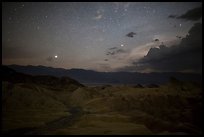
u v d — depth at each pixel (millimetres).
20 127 88562
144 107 133375
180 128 84438
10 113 119438
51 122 102312
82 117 111875
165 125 88438
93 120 99938
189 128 84562
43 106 151625
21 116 112188
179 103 139000
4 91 154500
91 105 157000
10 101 144750
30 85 199875
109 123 92438
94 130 78188
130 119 99812
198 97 150625
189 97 152125
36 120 104250
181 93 184000
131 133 72062
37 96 163500
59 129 85312
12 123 94812
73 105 179750
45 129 86625
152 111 121750
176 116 107000
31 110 134250
